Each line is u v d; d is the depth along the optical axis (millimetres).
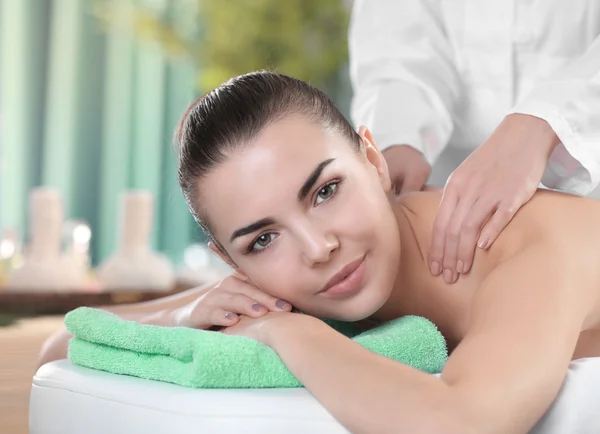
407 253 1372
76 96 4781
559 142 1389
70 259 3043
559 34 1812
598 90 1369
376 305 1250
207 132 1216
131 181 4930
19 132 4656
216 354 1045
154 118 4949
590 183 1425
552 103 1354
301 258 1205
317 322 1114
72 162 4785
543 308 1040
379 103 1901
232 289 1295
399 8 1983
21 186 4668
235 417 973
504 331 1010
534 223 1209
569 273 1105
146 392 1058
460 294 1310
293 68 4332
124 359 1169
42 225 2996
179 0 4859
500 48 1859
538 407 966
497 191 1256
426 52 1940
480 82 1910
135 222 3092
